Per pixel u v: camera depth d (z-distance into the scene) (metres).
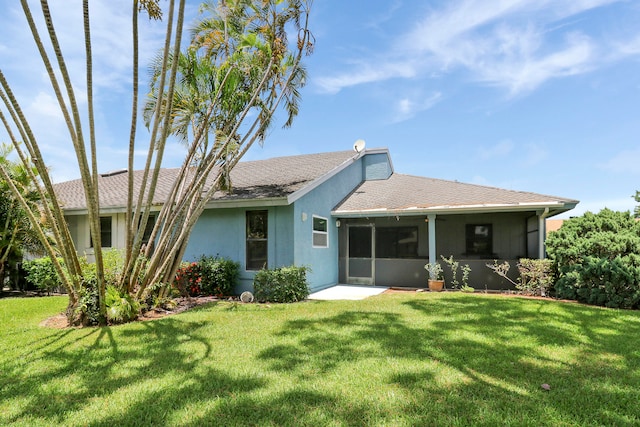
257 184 11.87
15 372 4.28
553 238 10.03
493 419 3.13
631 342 5.34
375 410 3.29
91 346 5.26
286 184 11.23
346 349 5.03
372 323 6.58
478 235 12.77
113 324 6.65
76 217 13.78
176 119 8.16
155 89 8.10
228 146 8.39
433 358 4.65
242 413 3.25
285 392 3.66
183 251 8.52
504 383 3.88
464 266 11.42
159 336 5.77
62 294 11.38
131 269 6.97
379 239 13.42
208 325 6.48
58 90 5.41
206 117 8.12
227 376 4.10
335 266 13.20
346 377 4.04
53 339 5.63
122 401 3.50
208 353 4.91
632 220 10.05
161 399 3.53
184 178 8.70
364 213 12.30
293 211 10.30
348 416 3.19
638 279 8.03
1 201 10.71
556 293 9.58
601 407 3.36
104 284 6.44
